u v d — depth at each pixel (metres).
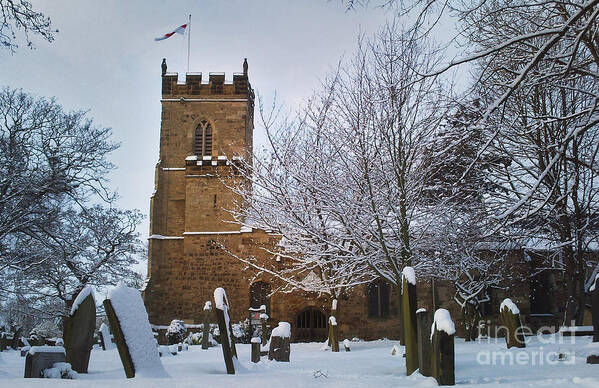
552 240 21.94
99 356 15.34
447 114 19.09
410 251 18.48
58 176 28.72
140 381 7.11
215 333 32.38
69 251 33.00
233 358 10.18
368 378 8.66
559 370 8.75
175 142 43.66
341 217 19.38
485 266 25.03
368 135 20.06
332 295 23.73
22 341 30.91
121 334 8.18
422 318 8.74
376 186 19.69
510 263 30.34
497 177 21.50
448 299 31.81
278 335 13.81
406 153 19.70
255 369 10.84
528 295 31.97
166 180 43.03
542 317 32.28
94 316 9.93
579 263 20.56
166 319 40.06
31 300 35.56
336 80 21.62
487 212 19.67
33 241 31.30
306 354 18.33
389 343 26.92
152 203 41.53
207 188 40.91
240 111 43.91
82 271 35.38
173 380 7.34
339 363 12.73
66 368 8.68
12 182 27.73
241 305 38.09
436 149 19.31
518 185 21.86
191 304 39.22
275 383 7.27
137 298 8.71
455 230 20.05
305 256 24.28
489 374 8.73
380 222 19.47
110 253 39.06
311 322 34.56
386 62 19.52
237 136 43.47
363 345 25.55
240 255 38.88
